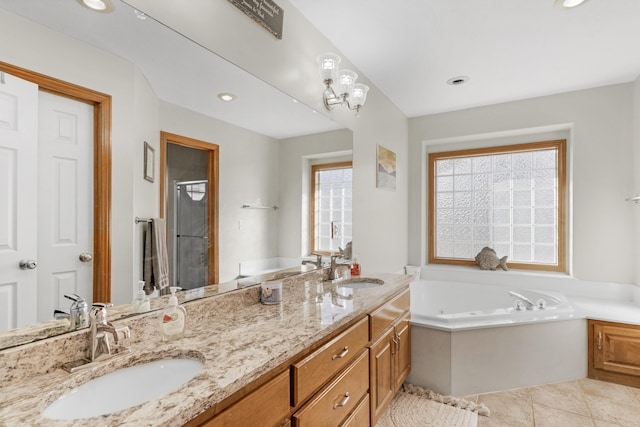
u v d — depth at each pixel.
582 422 2.06
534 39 2.29
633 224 2.99
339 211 2.56
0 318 0.86
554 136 3.55
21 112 0.90
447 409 2.20
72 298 1.02
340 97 2.28
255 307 1.59
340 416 1.36
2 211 0.86
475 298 3.50
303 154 2.19
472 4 1.92
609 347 2.51
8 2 0.88
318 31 2.21
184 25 1.36
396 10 1.99
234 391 0.83
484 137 3.81
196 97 1.48
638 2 1.88
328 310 1.52
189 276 1.47
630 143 3.01
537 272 3.57
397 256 3.68
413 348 2.49
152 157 1.30
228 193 1.68
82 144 1.06
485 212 3.94
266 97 1.84
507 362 2.45
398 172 3.72
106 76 1.12
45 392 0.80
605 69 2.75
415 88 3.15
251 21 1.71
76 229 1.04
